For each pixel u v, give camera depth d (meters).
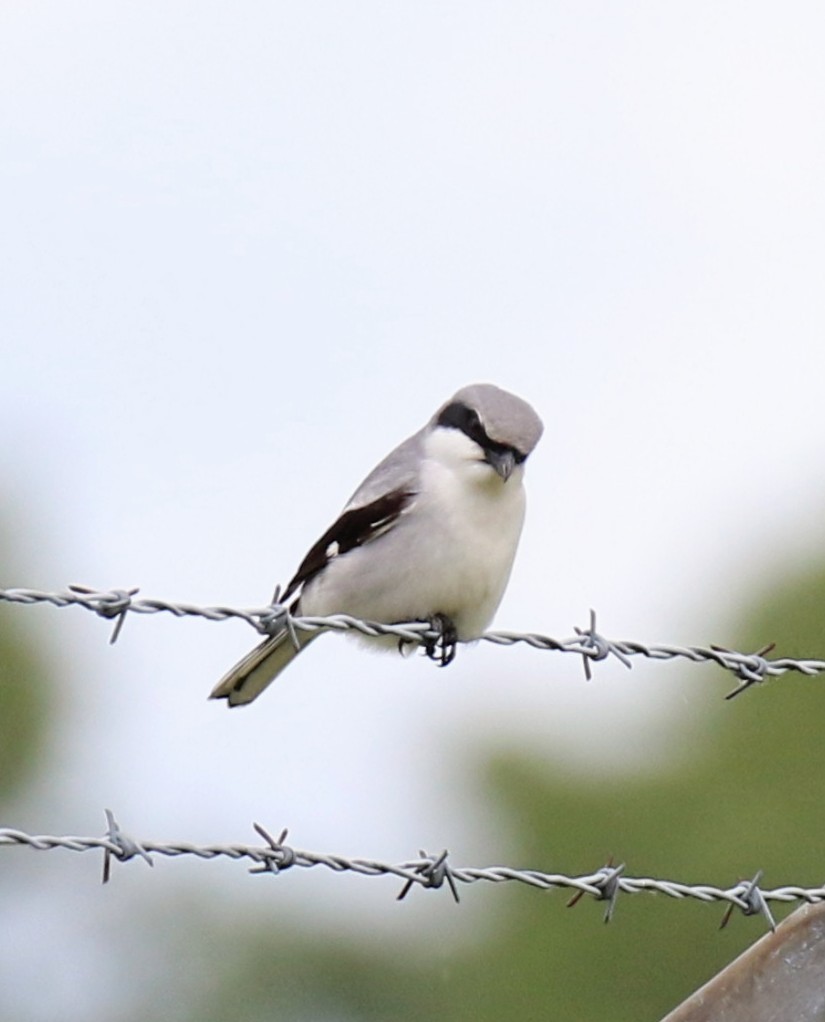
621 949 15.51
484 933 15.48
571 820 16.09
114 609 6.67
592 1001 15.22
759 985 6.52
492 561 9.00
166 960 14.51
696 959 15.57
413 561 8.95
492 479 8.92
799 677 17.12
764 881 16.19
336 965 14.38
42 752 16.25
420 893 14.98
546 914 15.60
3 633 16.17
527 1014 15.04
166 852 6.25
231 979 14.34
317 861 6.46
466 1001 14.78
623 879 6.73
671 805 16.39
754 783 16.44
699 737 16.78
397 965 14.57
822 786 16.48
